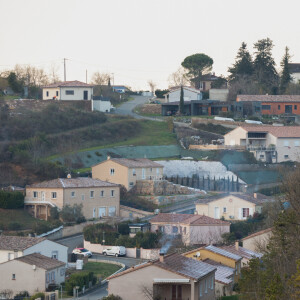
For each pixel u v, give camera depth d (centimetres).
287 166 14212
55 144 15000
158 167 13850
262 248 7775
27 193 11731
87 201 11856
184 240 9906
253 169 14350
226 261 7525
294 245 6444
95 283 7838
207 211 11200
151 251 9656
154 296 5941
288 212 7050
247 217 11019
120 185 12962
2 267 7625
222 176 14212
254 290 6078
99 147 15538
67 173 13275
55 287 7631
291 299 5372
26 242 8350
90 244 10206
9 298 7281
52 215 11281
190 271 6144
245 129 15612
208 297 6400
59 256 8625
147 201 12738
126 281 6009
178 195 12988
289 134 15462
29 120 15462
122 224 10619
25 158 13312
